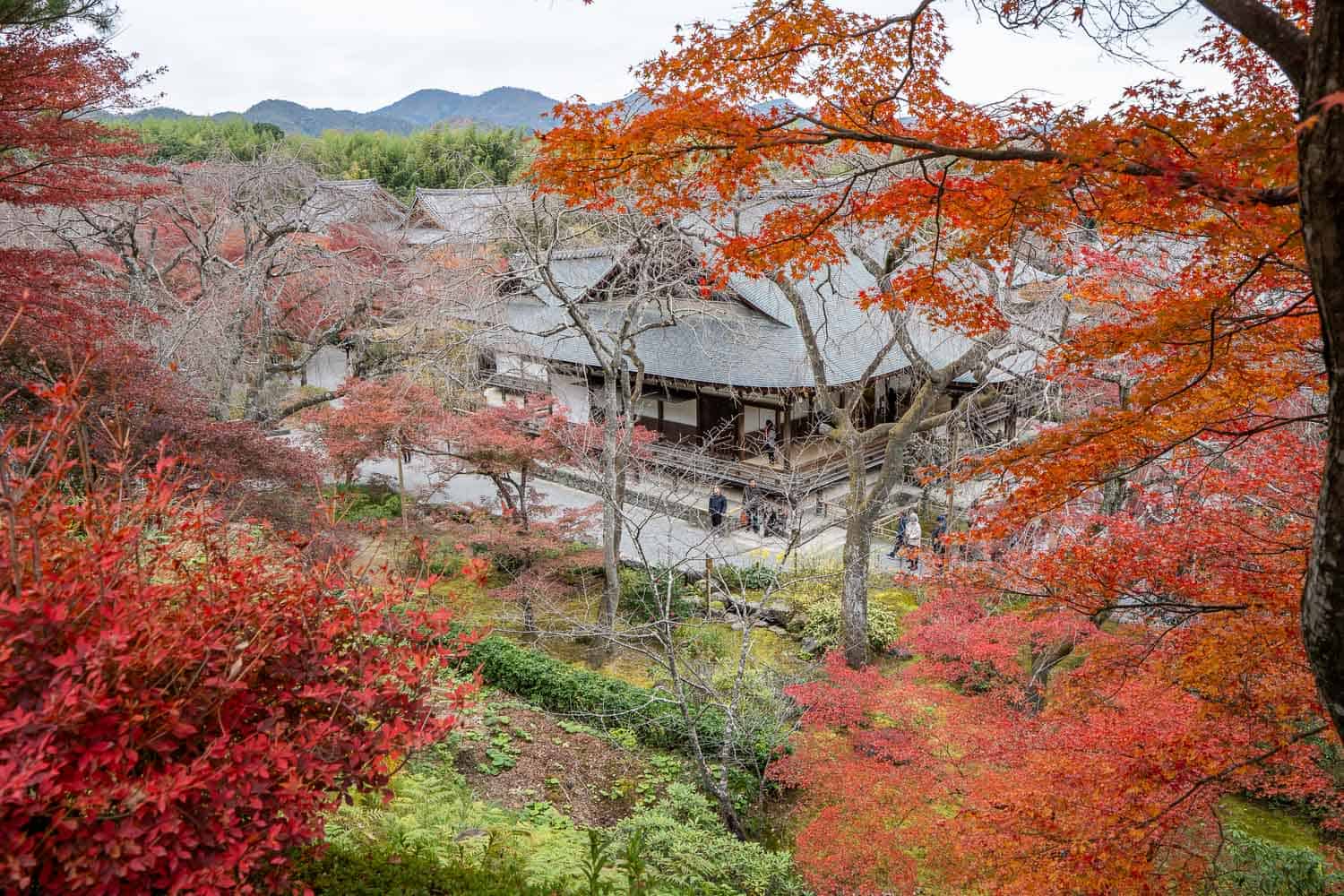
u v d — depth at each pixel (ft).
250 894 10.41
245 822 10.74
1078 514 31.91
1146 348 16.03
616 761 34.30
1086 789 18.81
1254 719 18.26
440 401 61.21
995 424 79.15
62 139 32.04
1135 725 19.20
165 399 36.94
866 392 82.99
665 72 15.87
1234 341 15.99
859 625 46.29
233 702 11.10
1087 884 17.51
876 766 28.14
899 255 41.24
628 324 49.03
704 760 31.40
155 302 64.95
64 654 9.32
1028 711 30.58
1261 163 11.10
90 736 9.18
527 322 93.56
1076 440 17.10
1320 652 11.00
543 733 35.29
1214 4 10.57
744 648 33.45
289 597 12.68
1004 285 39.42
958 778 26.45
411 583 14.32
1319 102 7.76
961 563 31.81
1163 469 27.73
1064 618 27.96
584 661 47.65
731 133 14.74
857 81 16.78
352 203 91.81
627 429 51.70
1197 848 22.68
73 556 11.13
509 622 48.65
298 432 79.77
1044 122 13.78
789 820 33.45
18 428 10.48
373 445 58.08
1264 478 20.22
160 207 72.90
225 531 14.94
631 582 55.31
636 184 16.69
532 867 19.06
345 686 12.27
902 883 24.21
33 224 60.80
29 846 8.13
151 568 12.52
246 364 69.26
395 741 12.03
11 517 9.59
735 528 68.23
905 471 79.71
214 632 11.21
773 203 60.44
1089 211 14.26
